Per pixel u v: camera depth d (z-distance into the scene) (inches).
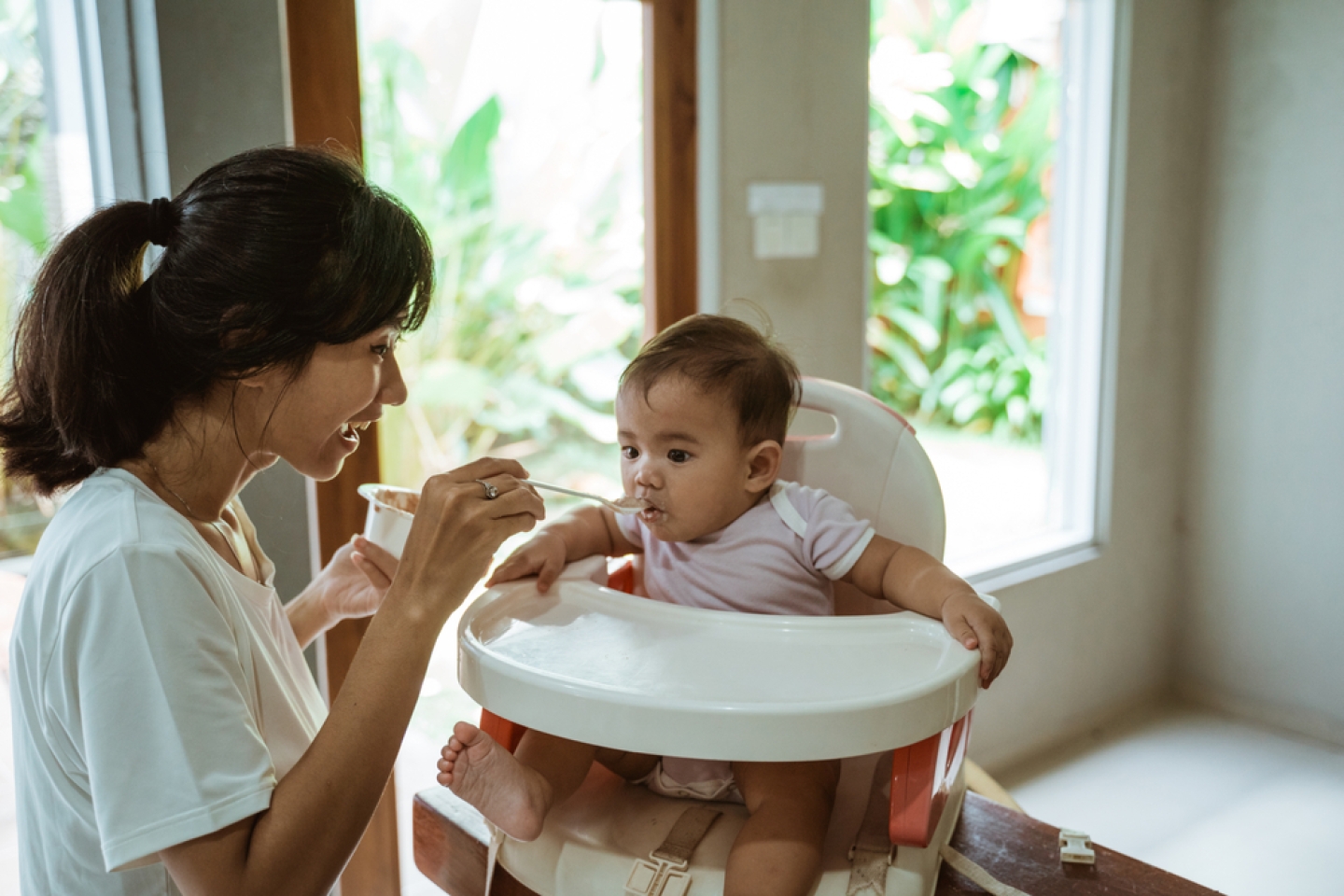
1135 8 90.6
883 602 41.0
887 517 39.8
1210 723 99.9
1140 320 96.6
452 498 27.9
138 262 27.7
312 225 26.5
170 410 27.9
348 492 53.0
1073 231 96.7
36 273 28.1
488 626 32.5
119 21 44.3
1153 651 104.5
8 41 48.4
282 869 25.0
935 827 32.1
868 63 74.9
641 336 68.6
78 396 26.9
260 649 29.4
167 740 24.2
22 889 29.0
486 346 115.0
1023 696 91.7
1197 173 99.5
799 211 71.8
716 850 32.5
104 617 24.4
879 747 26.7
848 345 76.7
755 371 37.6
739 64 67.3
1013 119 129.6
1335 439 92.3
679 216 66.7
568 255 113.3
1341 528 92.7
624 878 31.4
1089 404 96.1
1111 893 33.3
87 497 27.0
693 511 37.7
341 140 50.4
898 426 39.7
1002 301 137.4
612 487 117.5
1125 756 93.1
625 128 102.6
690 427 36.9
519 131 107.5
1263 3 93.4
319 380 28.2
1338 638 94.0
